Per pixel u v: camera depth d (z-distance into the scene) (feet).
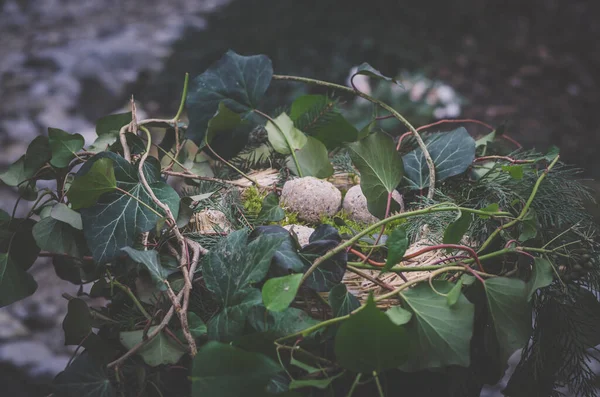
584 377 1.90
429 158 2.14
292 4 6.55
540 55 7.14
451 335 1.62
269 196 2.12
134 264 1.80
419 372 1.76
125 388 1.73
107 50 7.36
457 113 5.64
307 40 5.94
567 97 6.63
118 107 6.72
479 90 6.44
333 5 6.51
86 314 1.76
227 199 2.14
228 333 1.62
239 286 1.66
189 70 6.08
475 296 1.76
